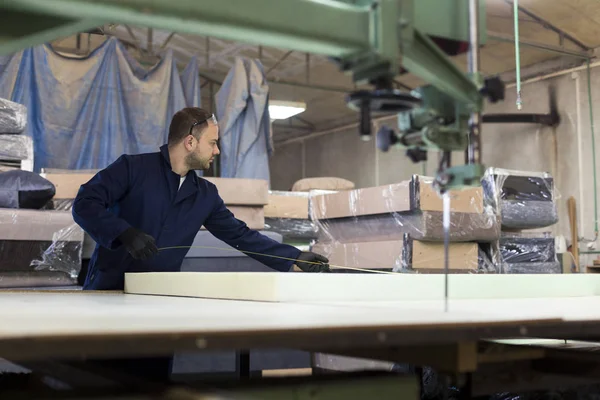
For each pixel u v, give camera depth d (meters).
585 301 1.29
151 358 1.63
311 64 7.62
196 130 2.08
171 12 0.63
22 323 0.69
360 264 2.96
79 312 0.90
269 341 0.60
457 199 2.77
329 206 3.21
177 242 2.11
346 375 0.85
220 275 1.37
